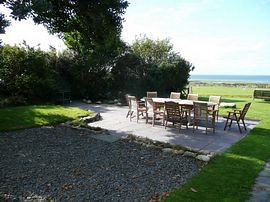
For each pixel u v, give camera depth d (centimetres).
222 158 611
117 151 646
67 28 1002
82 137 759
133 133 852
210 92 2738
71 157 594
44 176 486
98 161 574
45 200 396
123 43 1772
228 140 798
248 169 539
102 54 1680
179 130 898
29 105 1277
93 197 411
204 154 627
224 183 467
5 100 1241
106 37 1057
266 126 993
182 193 425
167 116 924
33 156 591
